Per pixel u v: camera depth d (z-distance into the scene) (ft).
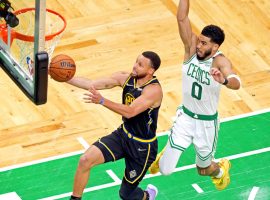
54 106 64.39
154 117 50.98
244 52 70.69
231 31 72.59
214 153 57.77
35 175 58.90
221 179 55.93
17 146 61.05
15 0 51.57
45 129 62.49
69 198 57.36
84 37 70.85
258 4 75.66
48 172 59.16
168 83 67.15
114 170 59.57
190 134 52.95
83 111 64.18
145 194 54.60
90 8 73.92
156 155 52.70
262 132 63.41
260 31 73.00
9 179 58.59
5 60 48.73
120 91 66.23
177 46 70.69
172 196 57.77
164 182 58.80
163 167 54.03
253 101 66.18
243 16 74.33
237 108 65.36
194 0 75.46
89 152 51.01
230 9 74.84
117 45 70.33
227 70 49.34
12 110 63.87
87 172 51.16
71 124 63.00
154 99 50.06
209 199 57.67
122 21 72.74
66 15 72.79
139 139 51.29
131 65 68.44
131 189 53.11
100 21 72.59
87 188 58.03
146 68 50.03
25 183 58.39
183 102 52.75
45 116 63.57
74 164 59.82
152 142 51.78
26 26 49.67
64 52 69.10
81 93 65.72
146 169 52.39
